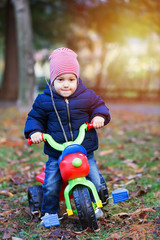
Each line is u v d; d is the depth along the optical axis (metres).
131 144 5.90
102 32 17.33
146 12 14.16
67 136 2.59
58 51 2.62
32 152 5.33
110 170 4.23
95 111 2.64
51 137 2.53
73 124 2.61
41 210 2.69
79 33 20.83
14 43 17.47
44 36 20.08
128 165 4.42
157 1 13.02
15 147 5.74
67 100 2.60
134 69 20.88
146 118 9.55
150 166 4.39
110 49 19.95
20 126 7.82
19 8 10.20
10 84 17.67
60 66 2.53
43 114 2.65
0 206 3.11
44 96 2.66
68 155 2.38
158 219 2.55
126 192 2.68
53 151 2.62
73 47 21.00
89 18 16.78
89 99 2.66
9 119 8.93
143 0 13.19
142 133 7.00
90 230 2.37
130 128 7.68
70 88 2.56
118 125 8.15
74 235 2.37
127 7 14.14
